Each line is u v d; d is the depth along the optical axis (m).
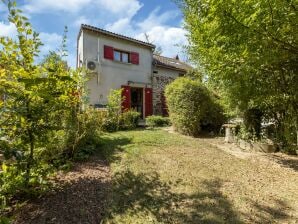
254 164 5.31
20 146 2.97
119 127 9.40
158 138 7.15
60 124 3.85
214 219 3.04
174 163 4.92
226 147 6.91
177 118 8.71
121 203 3.30
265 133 7.11
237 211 3.26
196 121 8.46
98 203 3.26
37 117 3.04
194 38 5.22
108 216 3.00
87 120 5.63
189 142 6.86
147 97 14.22
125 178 4.08
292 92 5.32
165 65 15.73
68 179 3.93
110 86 12.65
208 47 4.27
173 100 8.95
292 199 3.69
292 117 6.07
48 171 3.32
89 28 11.90
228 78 4.40
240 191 3.88
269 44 3.34
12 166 2.82
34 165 3.16
